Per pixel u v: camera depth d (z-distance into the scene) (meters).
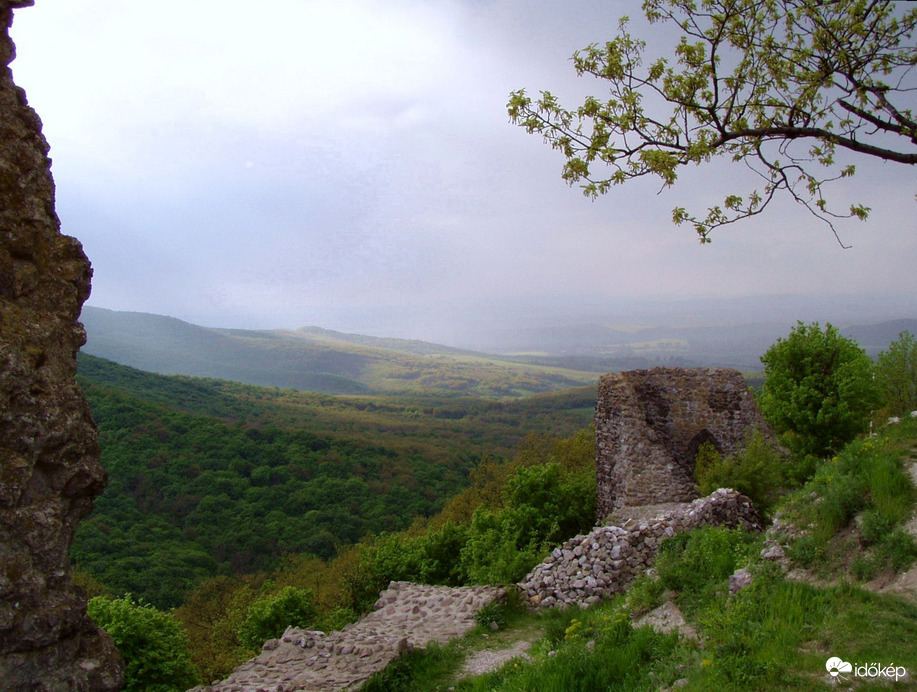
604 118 7.49
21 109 5.14
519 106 7.68
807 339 21.06
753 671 5.94
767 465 16.66
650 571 11.88
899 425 11.16
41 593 4.50
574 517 19.91
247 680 9.39
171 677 12.82
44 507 4.63
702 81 7.45
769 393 21.45
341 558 44.59
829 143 7.31
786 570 8.44
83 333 5.41
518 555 14.97
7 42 5.10
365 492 78.00
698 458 18.72
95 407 81.00
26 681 4.37
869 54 7.45
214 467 76.06
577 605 12.15
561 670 7.54
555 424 181.88
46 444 4.66
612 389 18.66
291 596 19.20
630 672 7.31
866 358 20.38
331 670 9.67
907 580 7.09
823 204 7.58
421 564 18.52
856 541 8.12
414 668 9.93
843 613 6.67
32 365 4.69
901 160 6.75
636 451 17.53
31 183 5.06
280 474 78.69
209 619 40.19
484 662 10.16
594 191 7.70
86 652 4.85
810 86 7.25
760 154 7.57
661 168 6.98
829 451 19.27
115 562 48.47
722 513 13.36
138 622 12.97
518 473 21.11
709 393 19.86
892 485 8.48
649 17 7.95
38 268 5.03
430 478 89.94
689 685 6.20
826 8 7.50
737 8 7.37
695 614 8.62
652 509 16.25
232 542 58.56
